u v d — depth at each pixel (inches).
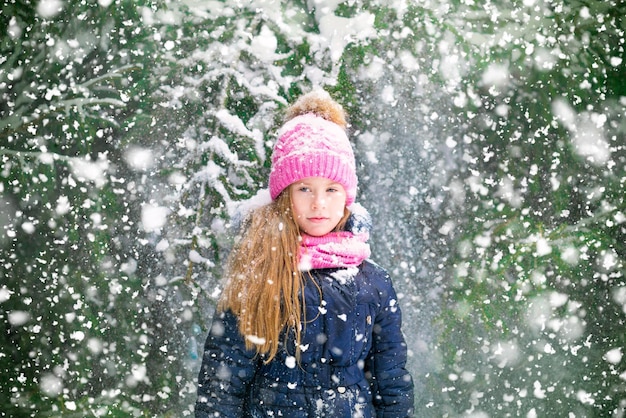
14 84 126.8
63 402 122.3
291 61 120.3
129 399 124.0
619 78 130.5
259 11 118.6
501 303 129.9
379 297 76.8
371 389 79.4
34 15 125.6
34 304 129.0
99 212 125.0
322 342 72.8
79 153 123.1
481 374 132.9
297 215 76.4
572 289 138.4
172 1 121.2
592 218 133.4
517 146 131.8
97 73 125.0
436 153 131.5
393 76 125.1
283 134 79.4
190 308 124.9
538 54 126.3
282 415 72.0
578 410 137.6
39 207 129.7
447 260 132.4
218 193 116.6
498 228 130.8
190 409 125.6
